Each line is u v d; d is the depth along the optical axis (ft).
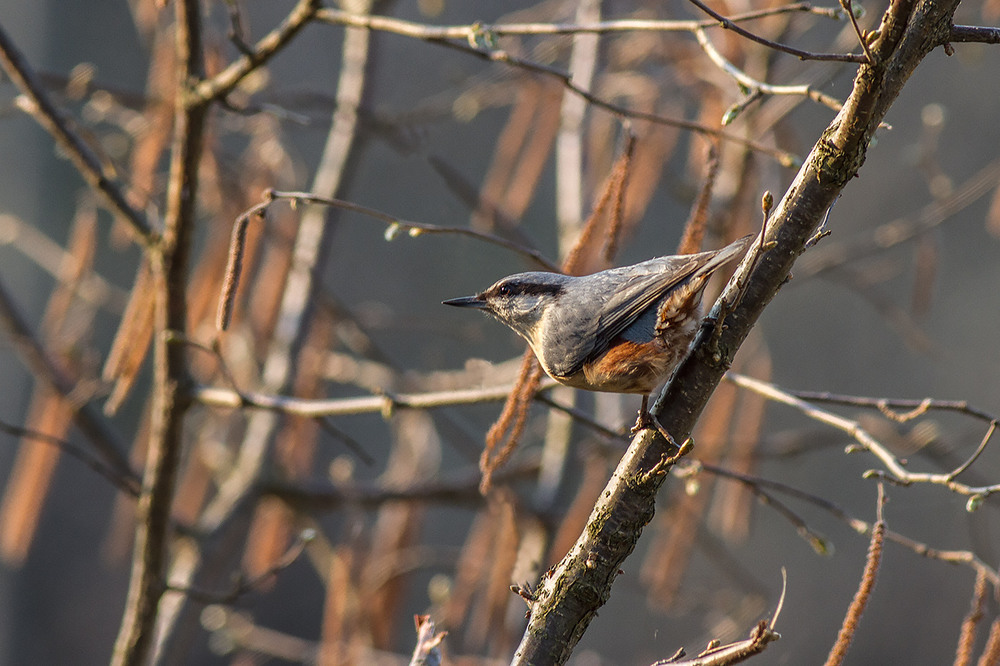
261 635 35.27
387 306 64.90
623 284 18.85
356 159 35.81
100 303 34.35
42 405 32.12
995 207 32.45
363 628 31.94
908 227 33.55
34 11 62.49
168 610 30.86
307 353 35.14
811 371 68.03
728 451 32.32
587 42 34.19
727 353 14.65
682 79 34.45
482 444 37.55
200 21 21.80
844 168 14.17
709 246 32.48
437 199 66.49
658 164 32.53
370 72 35.22
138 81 65.67
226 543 32.01
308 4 20.39
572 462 34.86
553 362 19.15
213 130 30.63
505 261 66.49
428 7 35.17
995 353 66.28
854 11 16.87
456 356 63.93
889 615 63.36
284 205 33.94
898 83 13.55
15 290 60.75
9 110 28.32
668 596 32.60
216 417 35.29
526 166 34.73
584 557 14.67
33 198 61.57
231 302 18.13
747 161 31.58
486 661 30.30
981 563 18.30
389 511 35.91
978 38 13.46
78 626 59.47
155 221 24.48
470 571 32.24
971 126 69.15
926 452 32.40
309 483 33.63
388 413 21.79
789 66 33.22
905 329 34.71
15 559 30.89
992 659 17.22
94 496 60.70
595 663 38.52
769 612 63.57
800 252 14.57
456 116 35.83
